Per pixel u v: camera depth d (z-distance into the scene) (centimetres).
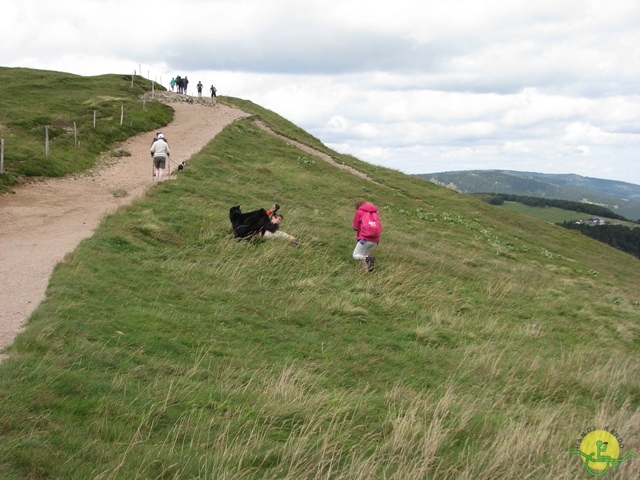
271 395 715
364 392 798
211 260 1303
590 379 1055
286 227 1639
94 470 473
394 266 1568
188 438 573
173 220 1485
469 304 1452
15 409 537
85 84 4478
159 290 1046
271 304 1137
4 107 3244
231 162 2656
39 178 2070
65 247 1198
